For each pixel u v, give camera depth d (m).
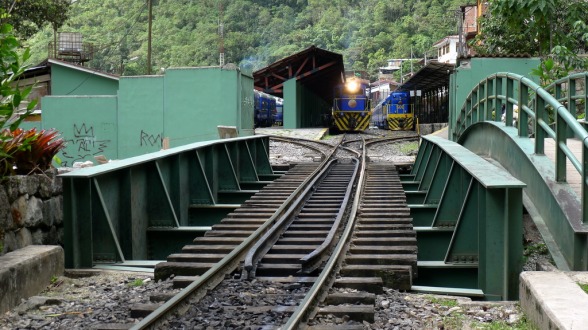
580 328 3.99
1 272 5.67
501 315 5.51
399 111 49.84
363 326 5.11
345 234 8.16
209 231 8.99
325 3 133.38
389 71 105.50
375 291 6.29
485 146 12.77
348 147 27.73
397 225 9.16
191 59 81.50
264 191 13.42
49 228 8.18
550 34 14.88
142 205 9.59
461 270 8.01
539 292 4.90
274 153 26.25
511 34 20.94
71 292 6.55
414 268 7.09
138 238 9.30
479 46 23.53
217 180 14.29
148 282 6.92
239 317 5.30
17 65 6.95
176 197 11.03
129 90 23.81
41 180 7.96
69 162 24.12
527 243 9.62
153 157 9.70
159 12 90.31
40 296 6.22
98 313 5.65
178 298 5.53
